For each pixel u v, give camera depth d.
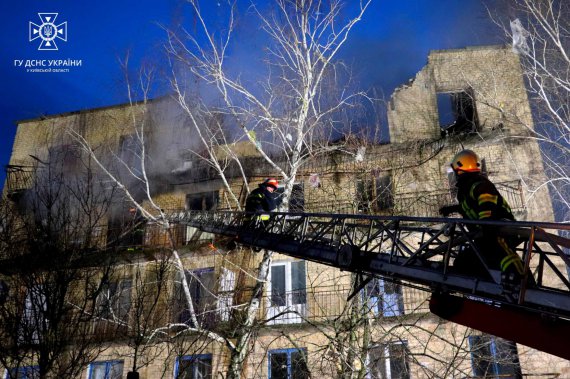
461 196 4.93
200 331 11.55
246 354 11.17
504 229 4.46
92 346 11.29
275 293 16.30
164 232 18.34
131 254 16.70
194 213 12.85
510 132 16.73
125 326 12.88
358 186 17.53
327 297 15.56
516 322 4.39
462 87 18.69
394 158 17.44
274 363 14.66
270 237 8.52
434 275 5.12
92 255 10.43
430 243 5.25
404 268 5.52
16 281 9.63
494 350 13.52
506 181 15.37
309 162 18.17
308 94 13.76
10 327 9.01
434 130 18.23
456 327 13.71
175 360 15.23
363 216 6.52
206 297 16.34
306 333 14.88
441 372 12.84
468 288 4.73
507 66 18.47
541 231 4.12
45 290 9.07
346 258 6.29
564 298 3.95
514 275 4.27
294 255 7.61
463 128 19.55
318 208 17.27
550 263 4.26
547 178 15.69
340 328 11.26
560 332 4.09
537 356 13.11
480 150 16.89
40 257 9.47
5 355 9.05
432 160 17.19
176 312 15.84
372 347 10.63
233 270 16.91
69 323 9.42
